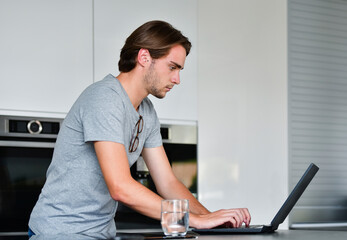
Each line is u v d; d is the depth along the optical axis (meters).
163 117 3.03
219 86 3.21
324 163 3.50
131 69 1.85
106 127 1.68
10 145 2.60
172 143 3.04
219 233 1.71
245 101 3.23
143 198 1.64
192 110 3.13
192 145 3.11
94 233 1.71
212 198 3.14
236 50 3.25
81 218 1.79
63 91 2.74
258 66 3.27
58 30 2.74
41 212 1.79
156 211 1.64
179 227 1.50
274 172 3.23
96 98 1.72
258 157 3.21
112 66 2.88
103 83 1.78
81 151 1.77
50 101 2.71
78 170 1.78
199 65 3.18
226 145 3.19
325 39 3.58
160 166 2.08
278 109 3.27
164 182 2.07
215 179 3.16
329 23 3.61
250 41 3.27
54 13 2.74
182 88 3.10
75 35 2.78
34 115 2.67
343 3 3.68
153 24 1.83
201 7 3.21
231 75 3.23
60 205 1.79
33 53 2.68
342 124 3.61
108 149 1.67
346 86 3.65
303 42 3.49
